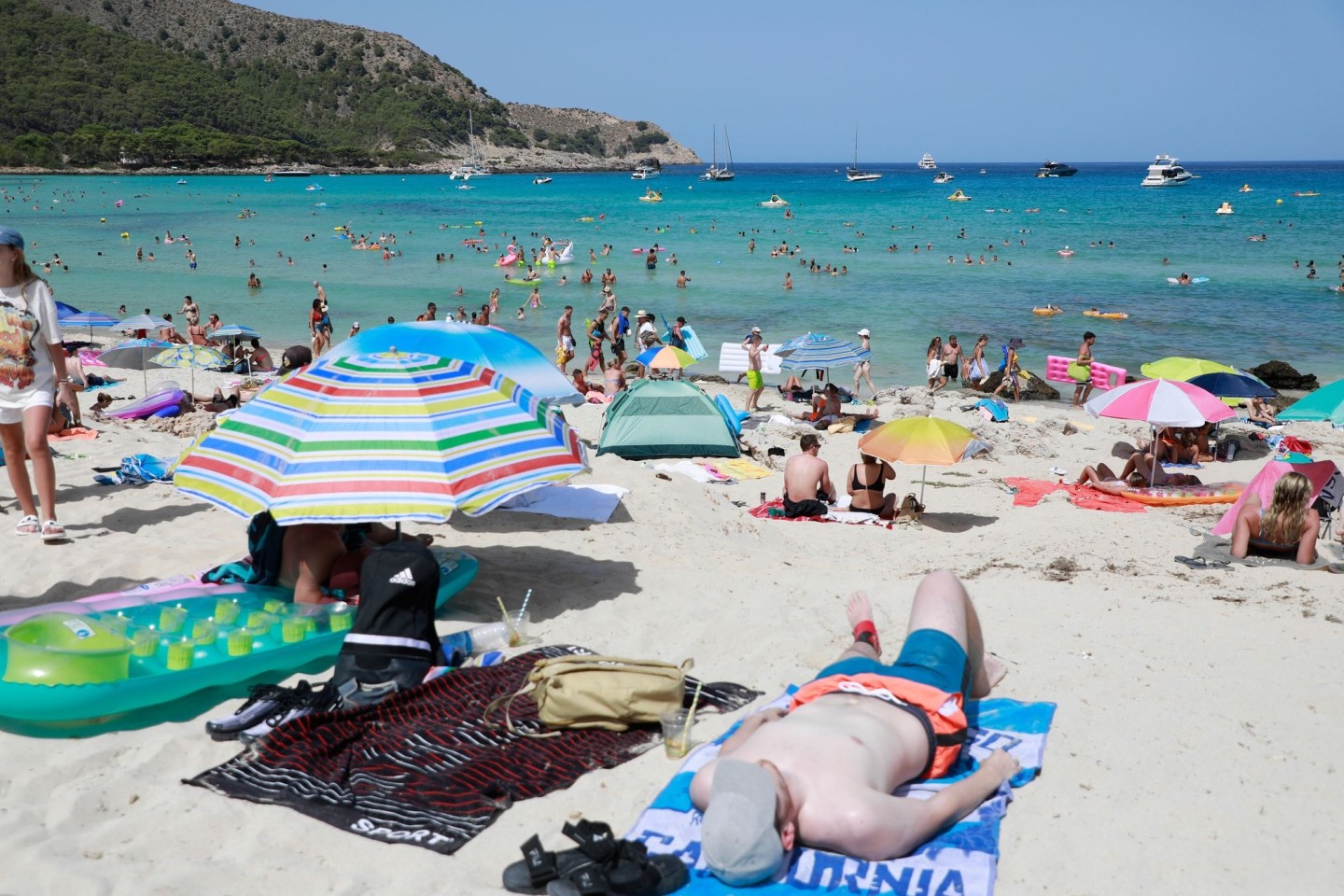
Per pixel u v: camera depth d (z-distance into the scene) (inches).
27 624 179.5
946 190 4911.4
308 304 1354.6
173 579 229.6
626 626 223.6
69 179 5403.5
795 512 442.6
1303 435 652.1
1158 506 467.8
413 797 149.1
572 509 341.4
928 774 147.3
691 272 1699.1
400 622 189.3
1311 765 157.0
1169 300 1348.4
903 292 1439.5
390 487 196.5
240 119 7647.6
